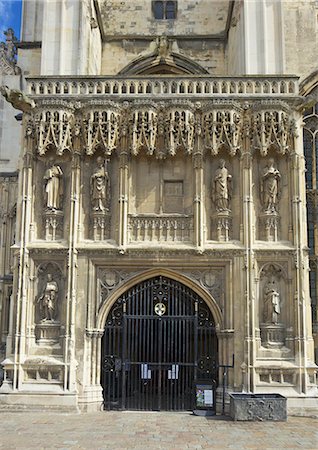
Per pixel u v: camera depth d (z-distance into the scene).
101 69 30.48
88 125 21.12
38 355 20.08
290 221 20.89
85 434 15.73
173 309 21.11
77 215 20.97
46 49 23.66
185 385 21.14
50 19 23.88
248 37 23.84
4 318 29.91
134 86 21.80
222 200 21.00
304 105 21.27
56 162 21.48
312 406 19.27
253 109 21.23
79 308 20.42
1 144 32.38
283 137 20.98
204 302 21.19
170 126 21.06
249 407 18.16
